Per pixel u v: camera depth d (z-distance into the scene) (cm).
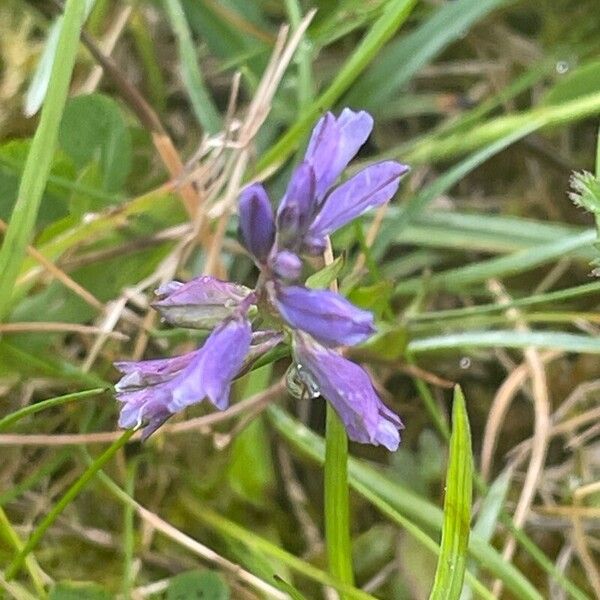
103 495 7
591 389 8
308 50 8
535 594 6
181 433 7
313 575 6
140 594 7
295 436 7
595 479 8
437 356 8
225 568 7
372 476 7
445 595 5
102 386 7
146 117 7
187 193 8
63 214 8
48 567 7
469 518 5
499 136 8
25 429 7
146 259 8
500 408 8
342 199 5
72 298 7
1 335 7
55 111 6
